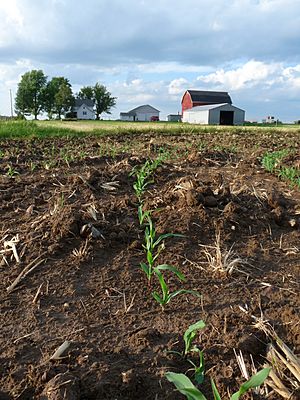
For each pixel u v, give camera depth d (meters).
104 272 3.12
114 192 4.93
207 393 2.02
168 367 2.16
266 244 3.68
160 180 5.52
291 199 5.03
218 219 3.85
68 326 2.52
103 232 3.59
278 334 2.44
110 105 110.69
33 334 2.45
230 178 6.21
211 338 2.40
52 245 3.36
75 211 3.88
